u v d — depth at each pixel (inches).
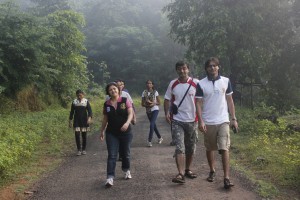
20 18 633.6
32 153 378.9
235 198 217.3
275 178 255.3
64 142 459.5
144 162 325.1
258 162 297.9
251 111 612.4
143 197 227.3
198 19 808.3
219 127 234.4
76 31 912.9
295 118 472.7
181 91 250.8
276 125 449.4
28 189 257.6
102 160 349.1
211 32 732.0
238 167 291.0
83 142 386.3
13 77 647.1
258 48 788.6
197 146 401.7
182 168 245.8
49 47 730.8
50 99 843.4
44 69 701.3
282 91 861.8
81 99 384.8
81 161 347.9
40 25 688.4
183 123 250.2
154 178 269.4
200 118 234.1
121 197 230.1
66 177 286.7
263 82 914.7
